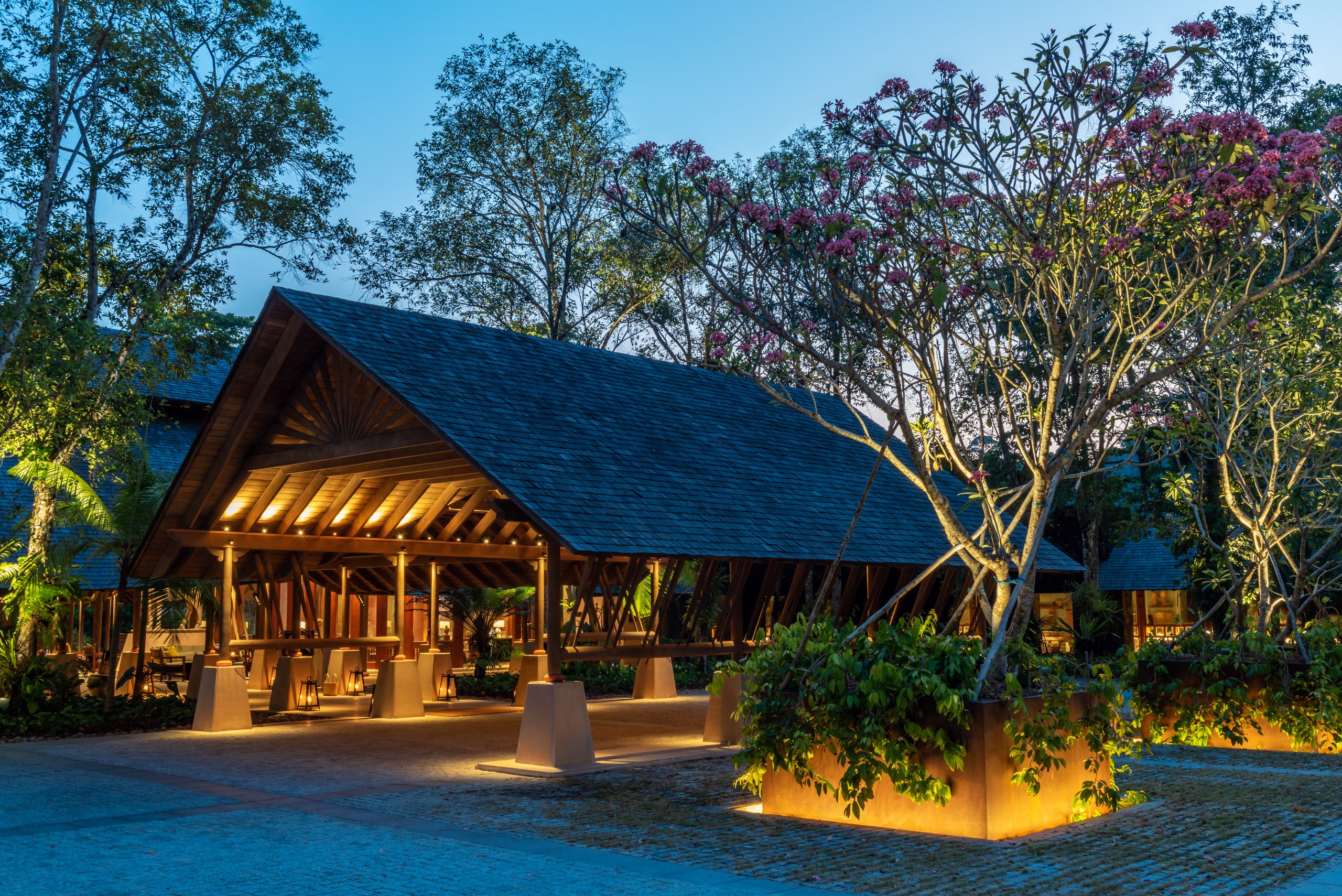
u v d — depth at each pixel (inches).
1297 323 656.4
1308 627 661.3
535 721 538.3
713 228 393.4
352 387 659.4
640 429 713.0
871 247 384.5
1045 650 1274.6
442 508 808.9
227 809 421.7
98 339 802.2
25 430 794.8
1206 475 1052.5
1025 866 310.7
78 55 874.1
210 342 916.0
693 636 647.8
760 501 687.1
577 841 352.5
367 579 1056.8
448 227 1464.1
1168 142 362.0
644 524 572.1
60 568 803.4
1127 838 350.0
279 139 960.3
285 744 647.8
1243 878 296.5
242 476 717.3
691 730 715.4
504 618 1439.5
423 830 374.3
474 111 1414.9
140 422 844.6
